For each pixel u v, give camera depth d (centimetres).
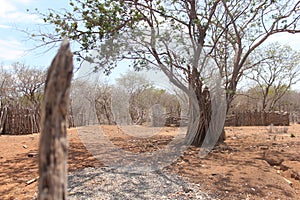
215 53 805
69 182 438
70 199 371
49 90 136
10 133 1069
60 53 142
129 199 375
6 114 1073
